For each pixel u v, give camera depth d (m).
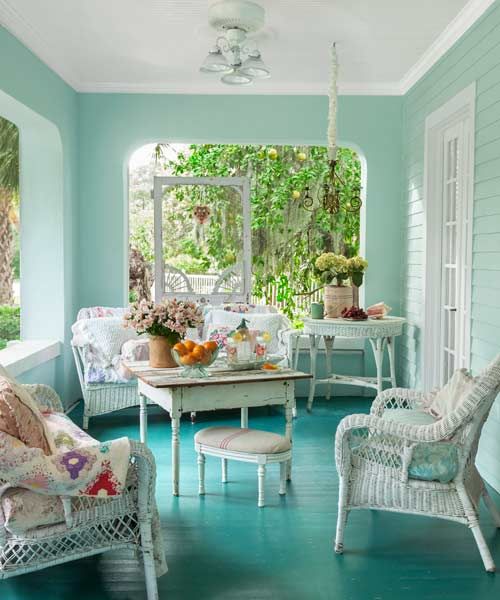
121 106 6.84
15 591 3.02
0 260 7.61
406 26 5.08
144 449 2.88
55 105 6.04
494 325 4.34
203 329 6.36
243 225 7.11
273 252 9.43
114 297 6.93
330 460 4.94
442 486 3.27
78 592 3.01
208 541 3.52
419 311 6.32
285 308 9.45
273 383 4.25
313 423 6.02
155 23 5.02
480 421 3.28
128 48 5.62
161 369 4.44
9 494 2.69
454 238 5.73
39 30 5.15
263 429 5.81
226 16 4.62
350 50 5.68
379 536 3.61
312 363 6.54
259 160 9.19
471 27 4.83
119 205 6.89
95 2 4.61
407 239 6.80
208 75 6.47
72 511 2.78
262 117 6.89
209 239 7.11
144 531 2.90
